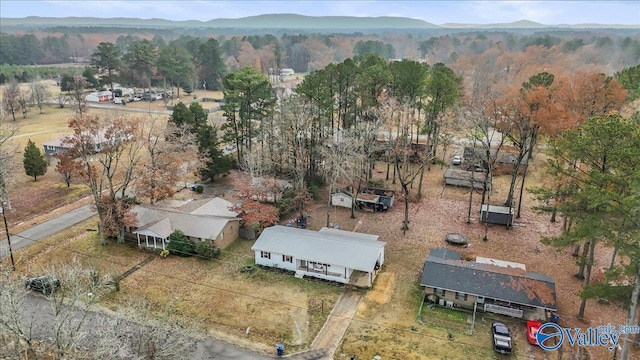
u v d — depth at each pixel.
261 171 52.31
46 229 45.97
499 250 42.66
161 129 55.59
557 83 50.75
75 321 24.52
